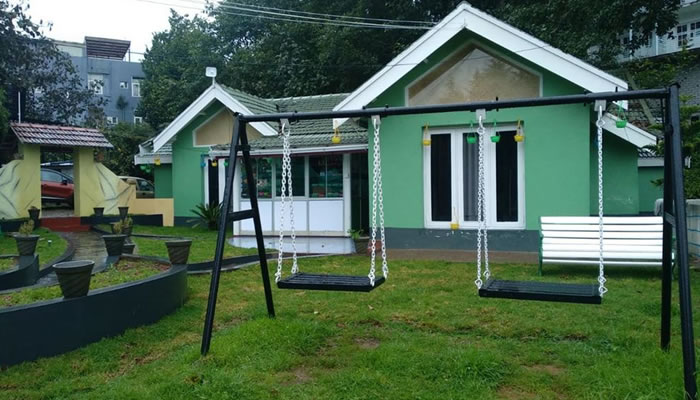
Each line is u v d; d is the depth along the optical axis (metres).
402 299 6.72
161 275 6.23
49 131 16.42
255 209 5.70
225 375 4.18
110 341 5.17
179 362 4.58
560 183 10.06
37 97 27.08
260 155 13.98
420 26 25.34
